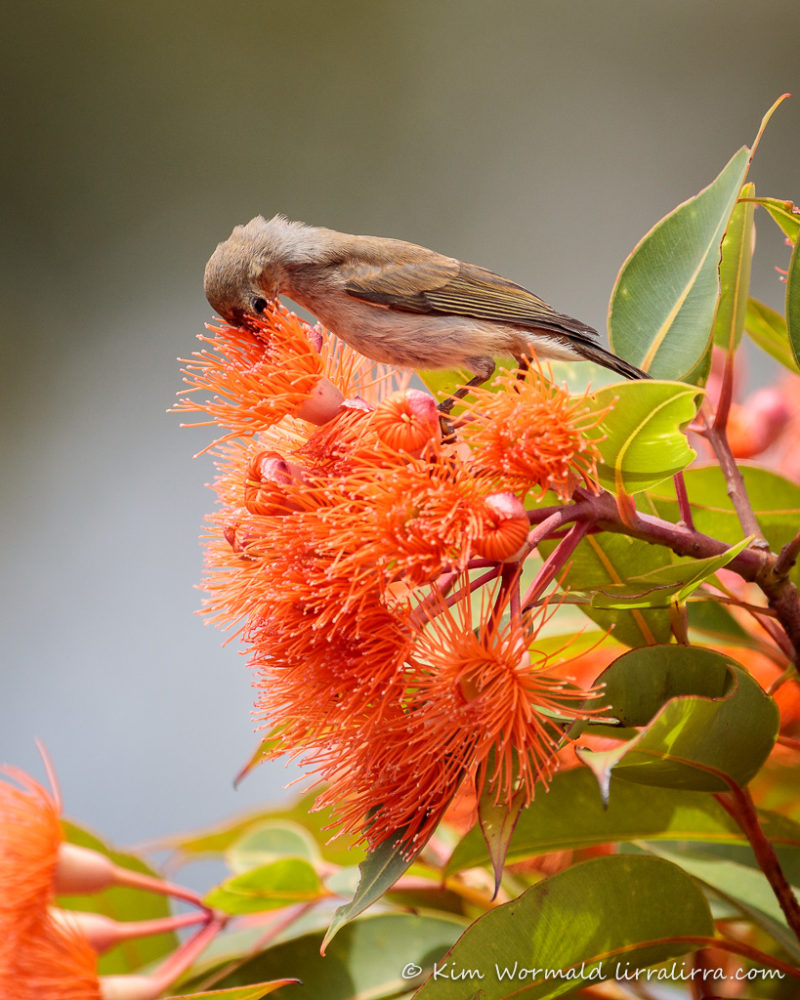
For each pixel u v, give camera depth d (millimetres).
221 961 2750
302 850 2785
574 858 2771
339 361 2732
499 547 2676
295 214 5125
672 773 2688
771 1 4879
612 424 2678
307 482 2699
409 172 5105
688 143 4793
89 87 5391
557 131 5008
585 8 5141
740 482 2723
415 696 2680
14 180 5316
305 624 2682
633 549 2717
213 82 5379
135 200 5316
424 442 2688
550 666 2682
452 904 2752
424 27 5352
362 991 2732
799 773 2758
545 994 2688
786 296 2709
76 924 2725
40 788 2730
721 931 2734
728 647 2773
